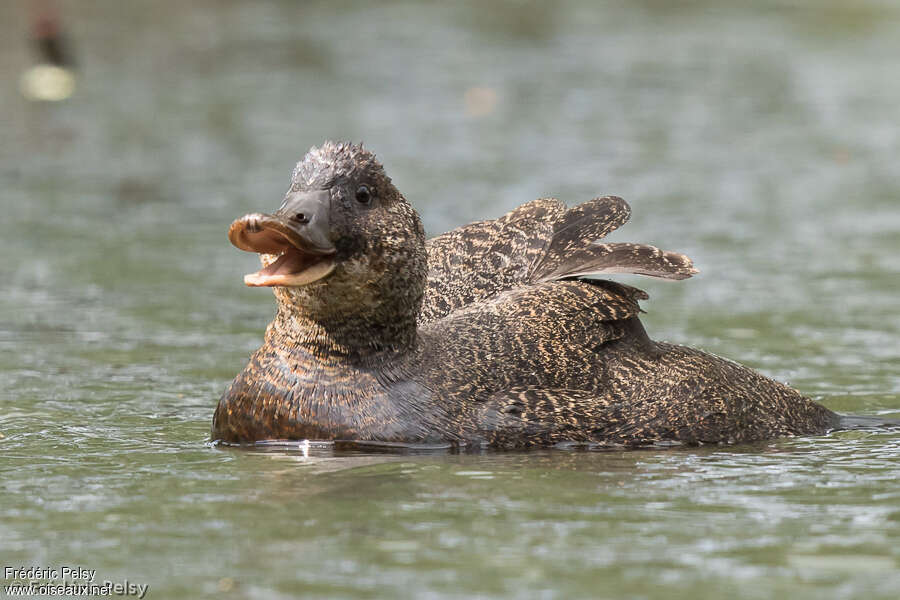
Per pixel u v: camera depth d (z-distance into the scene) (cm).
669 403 1066
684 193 2125
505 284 1148
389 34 3600
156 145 2447
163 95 2856
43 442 1063
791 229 1925
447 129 2583
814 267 1739
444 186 2139
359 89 2939
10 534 841
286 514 871
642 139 2514
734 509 887
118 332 1463
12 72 2980
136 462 1002
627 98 2877
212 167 2292
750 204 2064
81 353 1380
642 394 1066
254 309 1572
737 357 1371
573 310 1095
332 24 3722
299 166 998
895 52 3400
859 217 1992
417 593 736
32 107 2730
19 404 1190
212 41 3447
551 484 937
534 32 3659
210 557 795
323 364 1022
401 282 1008
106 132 2541
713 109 2780
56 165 2295
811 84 3022
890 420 1165
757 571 771
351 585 748
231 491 920
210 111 2714
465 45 3459
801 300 1595
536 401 1038
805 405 1150
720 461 1009
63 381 1275
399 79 3044
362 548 806
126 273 1711
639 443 1045
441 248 1187
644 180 2206
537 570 770
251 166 2297
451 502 893
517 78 3067
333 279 978
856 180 2219
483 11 3981
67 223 1942
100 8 3803
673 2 4181
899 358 1371
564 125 2625
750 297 1611
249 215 926
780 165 2322
